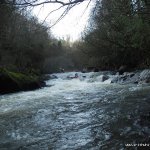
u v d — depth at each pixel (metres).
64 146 6.62
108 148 6.29
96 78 25.02
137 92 14.05
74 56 51.91
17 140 7.31
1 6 4.73
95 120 8.88
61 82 26.45
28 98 15.11
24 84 19.88
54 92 17.48
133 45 16.30
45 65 45.75
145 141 6.51
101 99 12.87
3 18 4.92
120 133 7.27
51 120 9.30
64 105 11.98
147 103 10.79
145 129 7.36
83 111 10.43
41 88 21.08
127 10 8.69
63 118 9.48
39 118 9.70
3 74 18.25
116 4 8.58
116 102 11.69
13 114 10.66
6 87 18.39
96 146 6.48
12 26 5.30
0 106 12.77
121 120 8.55
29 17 5.37
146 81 18.12
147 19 10.44
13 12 4.88
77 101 12.84
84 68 44.94
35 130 8.16
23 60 34.78
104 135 7.24
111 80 22.17
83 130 7.86
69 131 7.84
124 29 15.60
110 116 9.24
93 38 26.53
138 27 12.13
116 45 21.92
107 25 18.84
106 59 33.31
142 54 24.88
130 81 19.86
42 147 6.67
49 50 47.59
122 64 30.72
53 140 7.14
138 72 22.36
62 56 51.38
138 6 8.52
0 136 7.73
